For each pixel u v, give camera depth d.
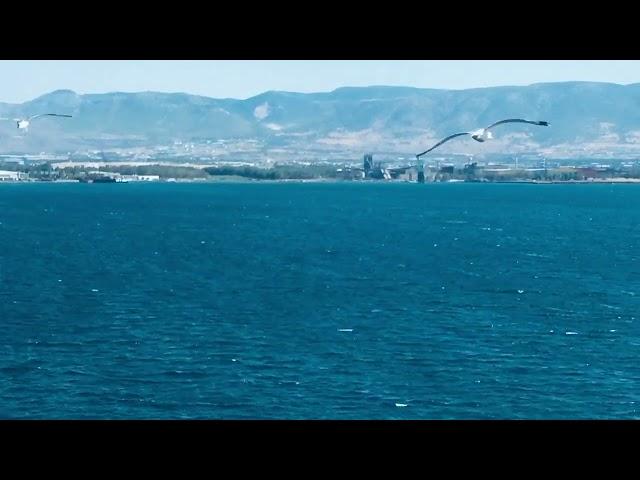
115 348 70.56
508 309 88.62
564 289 102.81
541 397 58.78
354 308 88.25
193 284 104.88
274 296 95.75
